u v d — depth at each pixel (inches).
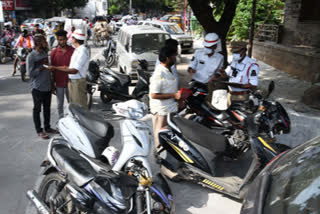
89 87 300.5
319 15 442.6
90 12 2967.5
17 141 230.8
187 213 149.6
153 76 179.6
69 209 127.8
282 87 337.7
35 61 220.8
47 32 767.7
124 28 483.2
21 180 177.6
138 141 142.2
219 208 153.9
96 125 155.7
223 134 183.8
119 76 314.2
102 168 135.7
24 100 337.1
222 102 272.8
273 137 153.9
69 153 133.4
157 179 126.0
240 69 208.2
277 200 83.6
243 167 166.7
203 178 160.4
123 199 117.0
